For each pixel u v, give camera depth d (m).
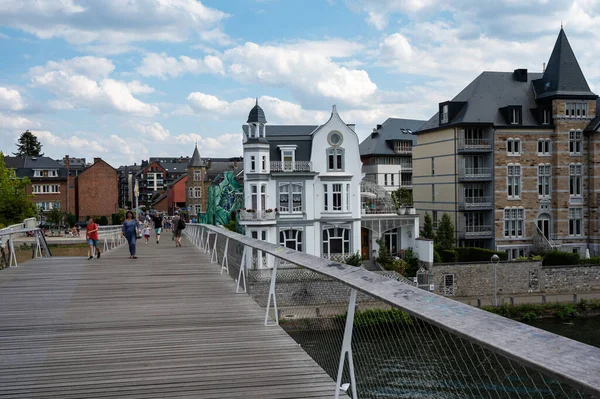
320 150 46.22
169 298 12.03
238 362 7.04
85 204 92.81
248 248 13.78
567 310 37.22
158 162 167.88
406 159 83.38
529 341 2.87
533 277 42.34
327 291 8.84
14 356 7.49
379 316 5.99
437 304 3.78
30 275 16.22
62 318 10.00
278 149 46.62
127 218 21.78
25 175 90.38
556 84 52.38
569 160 52.22
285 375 6.48
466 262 42.94
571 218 52.47
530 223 52.06
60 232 75.38
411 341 5.11
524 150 52.06
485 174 52.16
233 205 54.03
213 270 17.34
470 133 52.62
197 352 7.56
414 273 43.19
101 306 11.16
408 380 5.05
